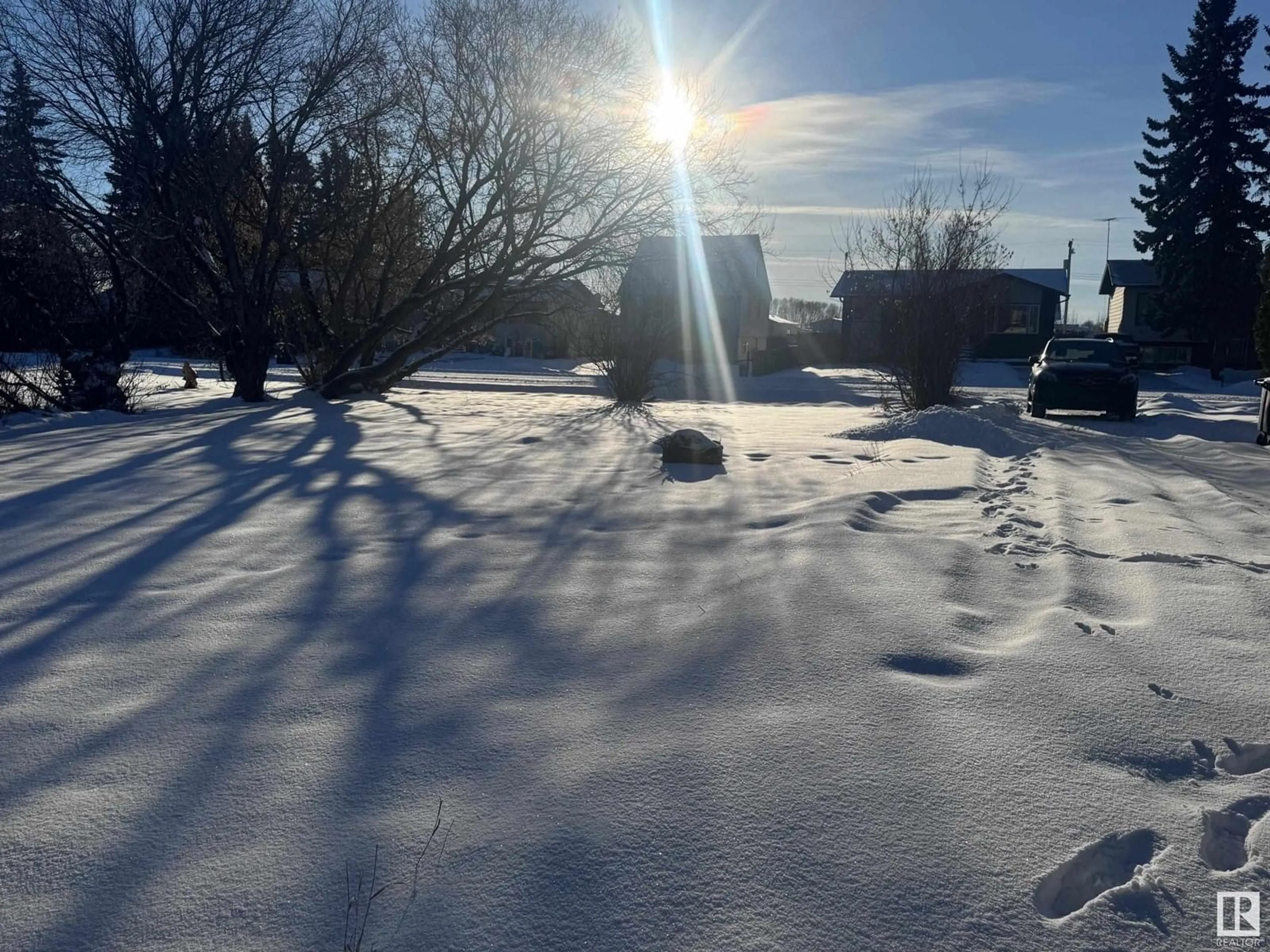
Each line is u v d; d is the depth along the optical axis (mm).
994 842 2916
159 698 3998
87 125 18188
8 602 5410
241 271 19984
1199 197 43969
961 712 3812
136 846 2896
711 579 5781
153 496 8664
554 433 14109
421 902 2633
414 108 19734
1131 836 2965
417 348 20922
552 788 3211
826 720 3727
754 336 51844
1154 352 54656
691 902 2645
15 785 3271
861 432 13609
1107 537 6906
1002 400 22328
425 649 4590
